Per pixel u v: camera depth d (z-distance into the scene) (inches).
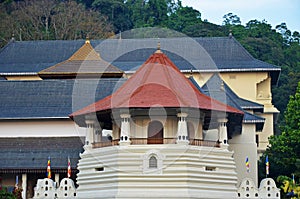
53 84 3422.7
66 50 4785.9
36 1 6820.9
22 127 3233.3
